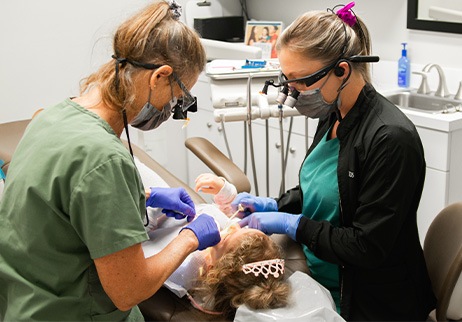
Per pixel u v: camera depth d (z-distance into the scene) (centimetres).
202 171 390
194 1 373
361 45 156
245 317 142
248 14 406
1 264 126
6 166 229
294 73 151
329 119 175
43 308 125
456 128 256
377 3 327
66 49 337
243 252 151
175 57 123
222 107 217
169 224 185
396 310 165
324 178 168
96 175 115
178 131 391
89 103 128
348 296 163
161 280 125
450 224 169
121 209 116
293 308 144
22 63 328
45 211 120
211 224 138
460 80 295
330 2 344
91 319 130
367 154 150
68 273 125
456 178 267
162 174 239
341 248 154
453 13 290
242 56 275
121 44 122
